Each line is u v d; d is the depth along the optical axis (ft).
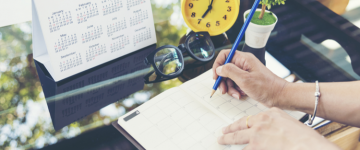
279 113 2.12
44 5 2.21
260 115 2.11
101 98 2.48
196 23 3.11
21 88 2.54
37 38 2.62
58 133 2.18
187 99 2.43
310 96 2.29
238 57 2.53
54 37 2.36
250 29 2.82
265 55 2.93
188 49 2.88
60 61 2.49
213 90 2.45
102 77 2.69
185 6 2.99
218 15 3.05
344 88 2.27
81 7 2.41
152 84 2.65
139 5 2.75
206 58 2.91
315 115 2.31
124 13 2.68
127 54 2.95
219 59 2.66
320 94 2.28
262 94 2.34
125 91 2.56
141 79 2.70
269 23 2.81
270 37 3.21
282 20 3.47
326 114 2.30
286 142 1.89
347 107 2.21
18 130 2.19
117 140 2.15
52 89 2.54
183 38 3.16
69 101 2.44
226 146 2.06
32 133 2.17
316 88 2.30
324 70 2.76
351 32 3.29
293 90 2.33
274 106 2.40
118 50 2.83
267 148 1.91
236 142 2.03
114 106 2.42
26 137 2.14
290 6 3.73
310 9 3.67
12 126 2.22
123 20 2.71
